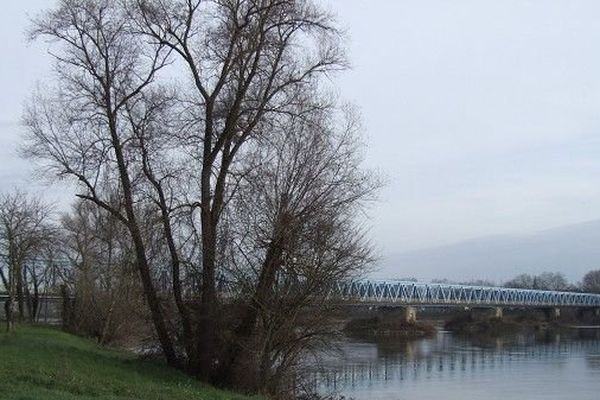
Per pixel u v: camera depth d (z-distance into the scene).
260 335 26.25
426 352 75.12
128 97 26.92
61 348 28.86
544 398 43.72
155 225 27.38
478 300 128.62
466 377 53.66
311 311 26.44
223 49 26.23
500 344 92.06
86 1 26.72
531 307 142.88
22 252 54.47
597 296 162.62
